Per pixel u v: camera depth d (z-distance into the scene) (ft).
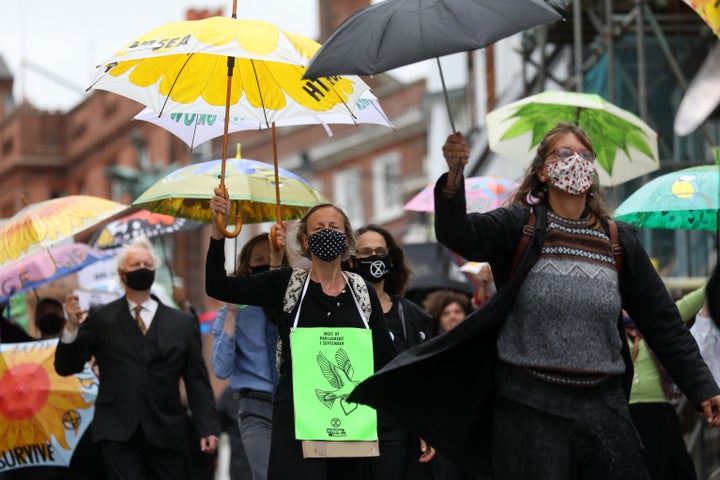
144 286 34.19
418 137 145.89
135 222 42.16
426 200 39.04
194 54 28.63
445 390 22.26
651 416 32.45
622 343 21.85
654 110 57.16
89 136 187.42
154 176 142.92
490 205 37.68
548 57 64.34
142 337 34.14
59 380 37.09
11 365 37.09
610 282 21.53
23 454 37.24
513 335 21.49
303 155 107.14
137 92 28.60
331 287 26.81
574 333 21.27
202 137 32.48
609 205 22.40
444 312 39.81
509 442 21.48
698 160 56.95
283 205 33.24
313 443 26.03
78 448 37.24
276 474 26.25
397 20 21.15
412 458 29.53
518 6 21.07
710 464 45.52
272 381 32.65
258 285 26.48
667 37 56.44
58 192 196.75
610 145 35.19
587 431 21.20
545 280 21.36
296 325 26.45
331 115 29.09
